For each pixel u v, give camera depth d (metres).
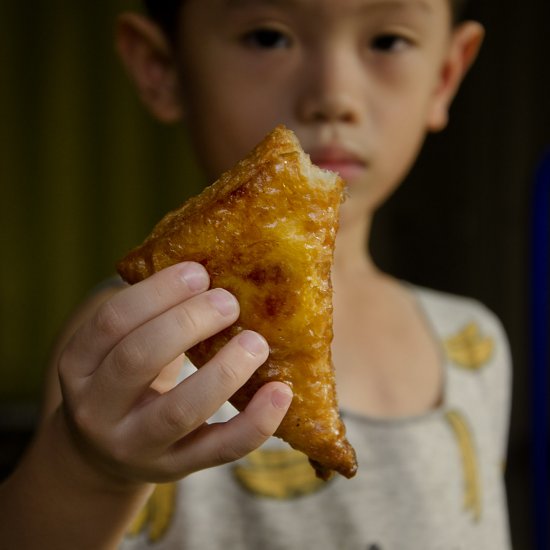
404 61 0.44
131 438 0.29
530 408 0.82
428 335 0.57
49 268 0.92
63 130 0.92
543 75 0.88
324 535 0.47
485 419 0.56
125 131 0.94
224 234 0.28
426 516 0.49
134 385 0.28
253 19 0.43
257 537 0.47
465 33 0.52
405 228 0.93
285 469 0.48
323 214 0.28
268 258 0.28
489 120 0.90
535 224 0.80
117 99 0.93
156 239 0.30
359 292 0.56
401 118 0.45
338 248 0.54
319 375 0.28
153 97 0.49
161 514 0.46
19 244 0.92
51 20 0.91
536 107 0.88
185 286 0.28
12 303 0.92
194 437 0.29
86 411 0.29
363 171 0.44
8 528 0.34
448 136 0.92
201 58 0.44
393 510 0.49
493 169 0.90
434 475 0.50
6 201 0.91
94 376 0.29
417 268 0.93
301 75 0.43
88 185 0.93
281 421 0.28
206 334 0.28
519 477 0.89
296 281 0.28
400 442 0.50
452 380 0.55
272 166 0.28
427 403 0.53
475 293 0.91
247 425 0.28
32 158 0.91
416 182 0.93
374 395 0.52
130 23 0.50
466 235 0.91
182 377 0.47
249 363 0.27
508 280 0.89
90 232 0.94
